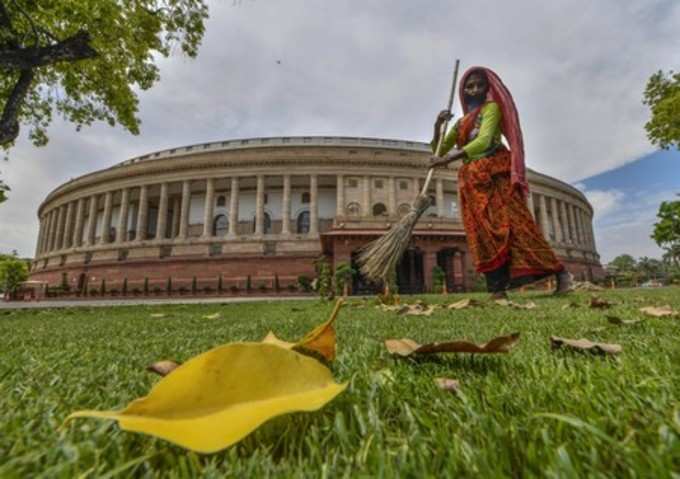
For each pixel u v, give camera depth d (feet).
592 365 3.71
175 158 129.29
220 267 112.06
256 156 121.90
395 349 4.44
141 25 33.04
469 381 3.35
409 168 124.26
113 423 2.44
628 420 2.20
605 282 115.34
